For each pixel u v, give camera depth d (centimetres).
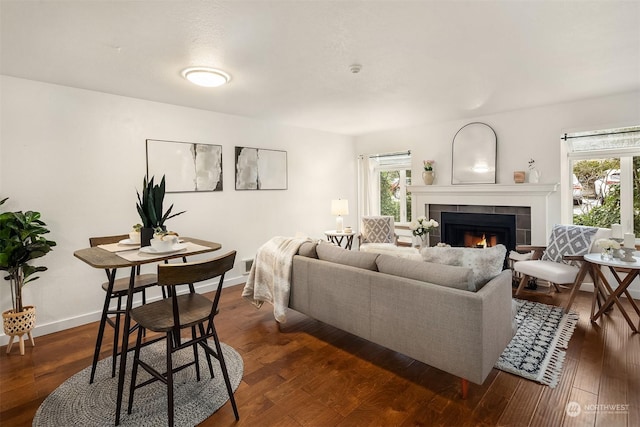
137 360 186
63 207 308
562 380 213
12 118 281
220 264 180
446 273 207
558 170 399
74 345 276
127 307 185
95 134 325
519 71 282
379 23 198
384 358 249
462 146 475
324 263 270
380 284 229
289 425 178
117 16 186
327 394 205
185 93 335
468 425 175
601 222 391
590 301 358
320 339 282
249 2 174
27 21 190
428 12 187
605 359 237
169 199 379
